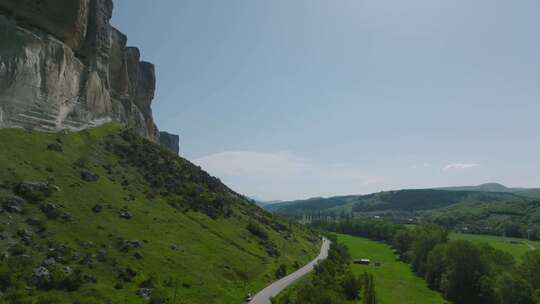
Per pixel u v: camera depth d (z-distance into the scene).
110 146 123.88
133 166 120.25
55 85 107.75
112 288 60.44
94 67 131.25
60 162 93.38
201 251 88.88
